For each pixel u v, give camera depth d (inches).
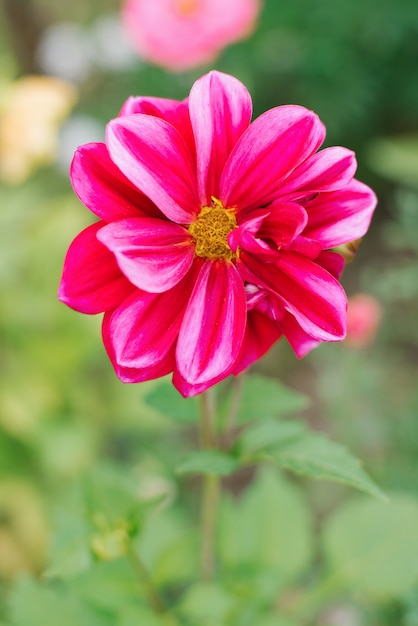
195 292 16.0
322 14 46.9
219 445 18.4
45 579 21.7
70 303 15.5
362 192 15.8
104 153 15.9
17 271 36.1
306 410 42.4
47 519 33.1
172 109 16.4
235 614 20.1
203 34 36.8
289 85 49.0
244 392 18.9
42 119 34.8
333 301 15.4
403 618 24.0
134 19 37.2
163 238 15.9
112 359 15.7
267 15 47.6
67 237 36.0
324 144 49.0
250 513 22.5
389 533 21.6
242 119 16.0
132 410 36.2
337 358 30.9
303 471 16.9
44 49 48.4
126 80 51.1
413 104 49.6
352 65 47.6
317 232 15.9
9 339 35.3
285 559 21.9
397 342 40.7
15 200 36.0
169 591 27.5
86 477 19.7
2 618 22.1
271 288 15.7
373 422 29.4
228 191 16.2
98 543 18.6
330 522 21.9
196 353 15.7
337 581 21.3
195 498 36.1
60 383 35.5
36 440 34.2
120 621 19.7
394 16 45.9
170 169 15.9
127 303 15.7
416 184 42.9
